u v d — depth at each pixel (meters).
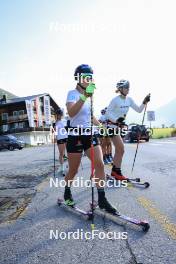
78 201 5.18
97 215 4.27
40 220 4.25
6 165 12.83
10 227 4.05
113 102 6.23
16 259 3.06
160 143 22.44
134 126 27.94
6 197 5.98
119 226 3.76
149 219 3.93
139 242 3.24
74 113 4.01
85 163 10.95
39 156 17.64
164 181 6.37
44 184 7.12
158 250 3.01
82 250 3.15
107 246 3.20
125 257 2.91
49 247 3.30
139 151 15.19
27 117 61.09
